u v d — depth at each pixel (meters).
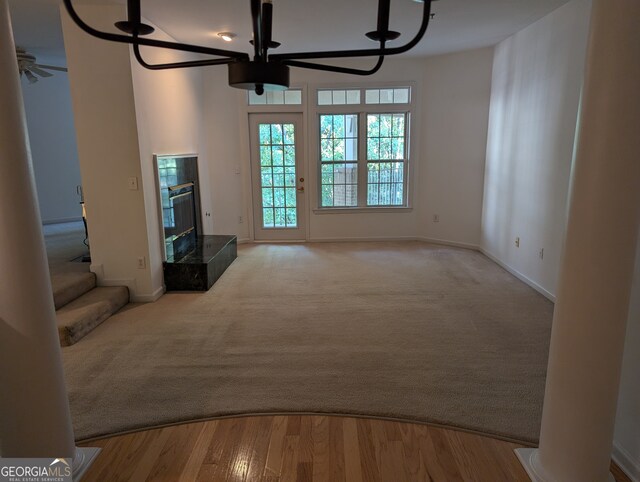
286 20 4.05
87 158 3.81
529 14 4.03
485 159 5.71
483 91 5.55
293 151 6.35
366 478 1.89
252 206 6.51
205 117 5.81
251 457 2.03
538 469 1.88
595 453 1.71
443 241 6.37
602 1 1.46
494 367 2.79
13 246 1.67
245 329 3.44
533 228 4.36
